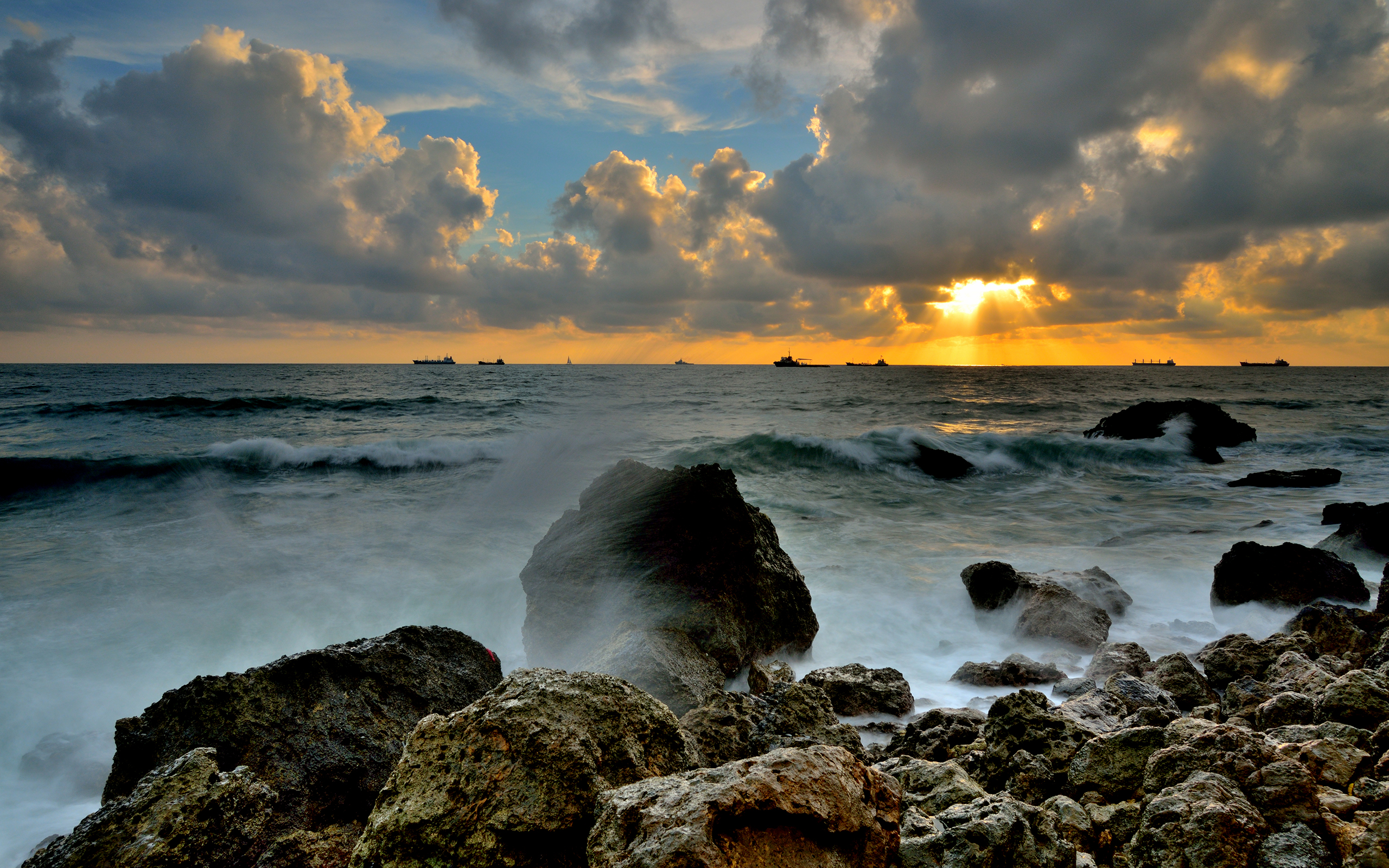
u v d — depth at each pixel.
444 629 5.72
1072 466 23.95
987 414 42.50
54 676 7.59
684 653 6.62
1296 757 4.25
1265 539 13.77
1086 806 4.09
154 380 67.31
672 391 63.34
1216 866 3.07
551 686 3.38
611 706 3.43
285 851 3.75
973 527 15.21
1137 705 6.02
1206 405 29.53
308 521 14.48
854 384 79.69
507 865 2.82
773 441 24.28
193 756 3.86
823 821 2.67
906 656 8.83
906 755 5.27
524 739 3.05
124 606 9.45
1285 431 33.53
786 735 5.08
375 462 21.58
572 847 2.96
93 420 32.00
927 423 37.69
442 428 31.30
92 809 5.51
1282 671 6.54
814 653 8.86
